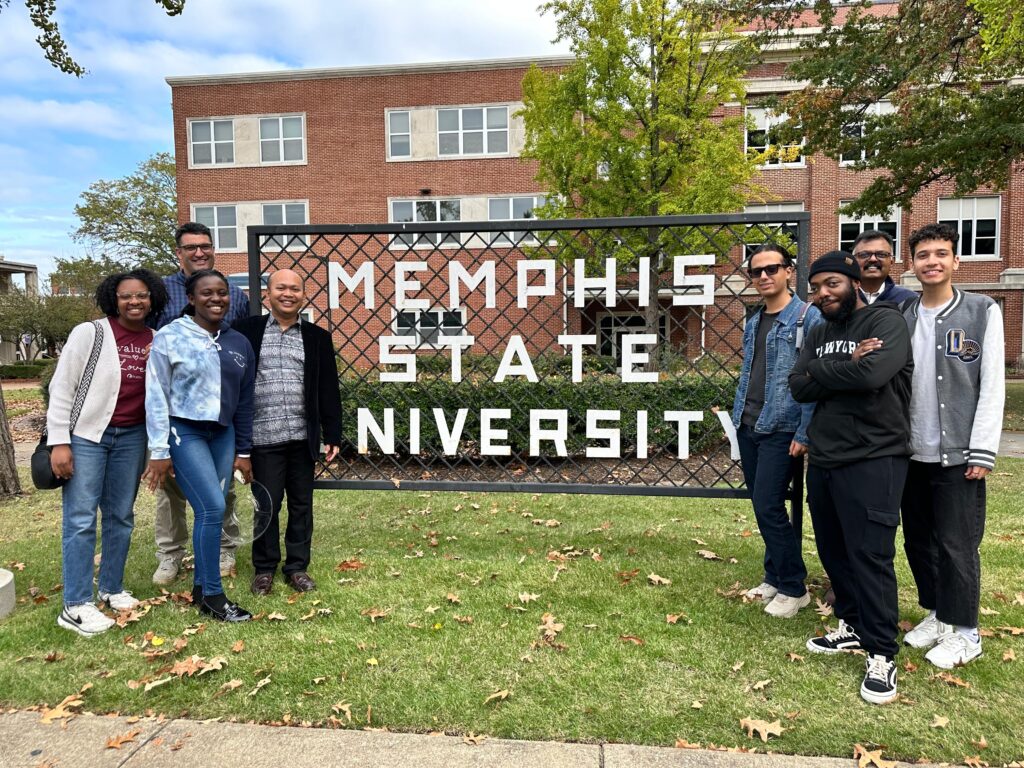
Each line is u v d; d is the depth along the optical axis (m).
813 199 19.50
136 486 3.48
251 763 2.21
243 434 3.54
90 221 35.41
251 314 4.16
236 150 21.03
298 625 3.28
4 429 6.30
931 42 10.52
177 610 3.46
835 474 2.70
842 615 3.00
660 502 5.93
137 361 3.34
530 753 2.25
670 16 12.58
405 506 5.88
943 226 2.82
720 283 3.94
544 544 4.62
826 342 2.79
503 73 20.12
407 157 20.55
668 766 2.17
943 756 2.22
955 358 2.75
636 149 12.63
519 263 4.13
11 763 2.22
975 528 2.81
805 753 2.25
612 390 5.44
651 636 3.13
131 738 2.35
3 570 3.67
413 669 2.83
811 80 11.70
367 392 5.88
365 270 4.22
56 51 8.07
